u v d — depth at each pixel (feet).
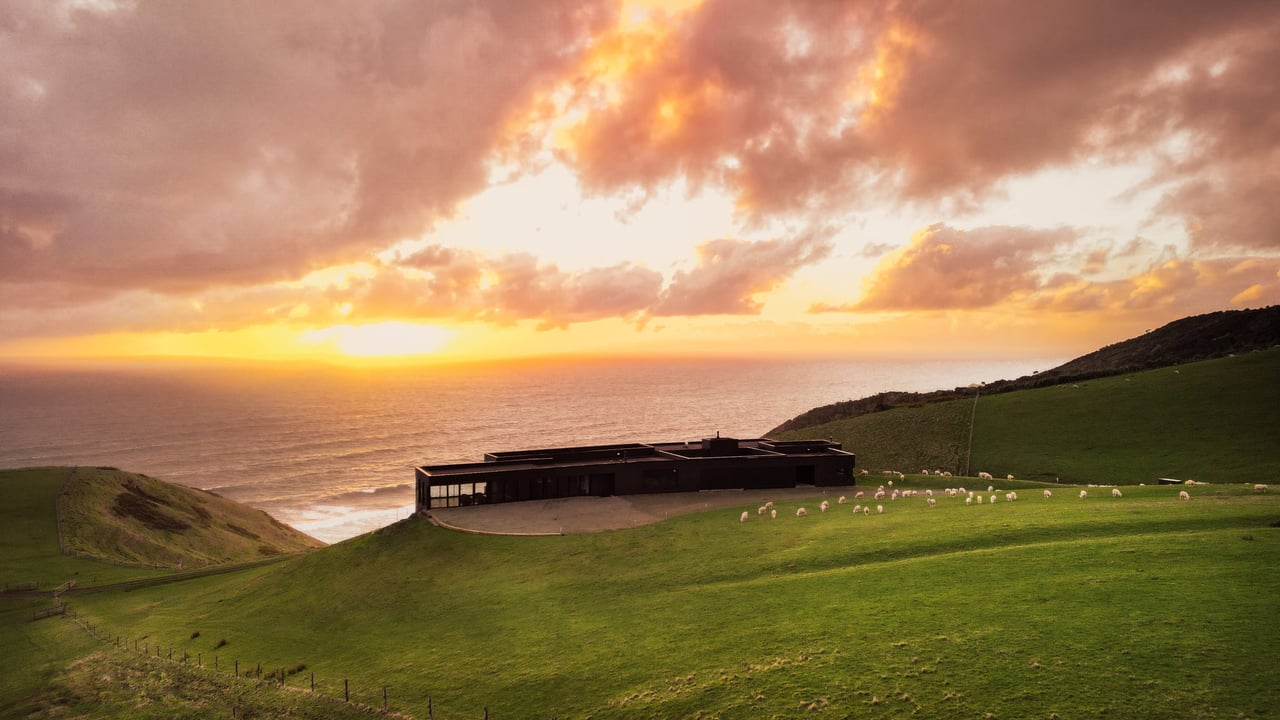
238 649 187.42
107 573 329.72
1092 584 130.82
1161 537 150.71
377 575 220.64
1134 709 92.63
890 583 149.38
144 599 270.46
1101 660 105.09
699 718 109.50
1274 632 104.88
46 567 338.13
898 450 449.48
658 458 316.81
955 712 98.84
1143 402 429.79
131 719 152.46
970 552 161.27
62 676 191.21
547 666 139.85
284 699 147.13
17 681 193.57
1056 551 150.92
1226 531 149.79
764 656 126.11
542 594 184.03
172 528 456.45
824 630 131.95
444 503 275.18
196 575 311.68
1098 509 185.26
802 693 110.73
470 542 232.94
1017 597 130.93
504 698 130.00
